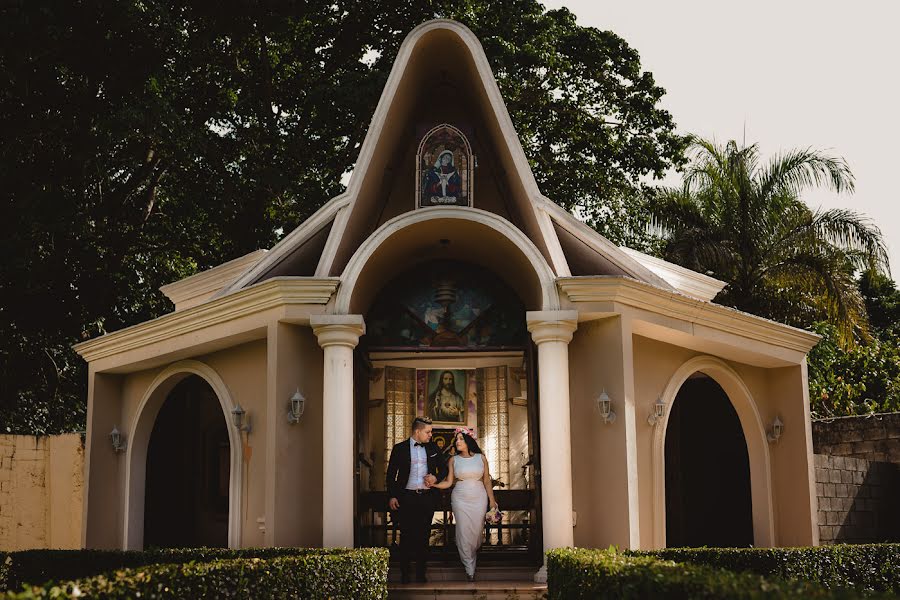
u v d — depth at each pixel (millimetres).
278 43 23953
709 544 16266
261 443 12930
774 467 15328
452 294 14000
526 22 22844
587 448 12039
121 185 22141
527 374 12742
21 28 15609
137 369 15422
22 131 17391
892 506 17766
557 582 9180
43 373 23672
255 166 22750
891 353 25250
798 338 14906
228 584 7582
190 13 19234
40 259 20234
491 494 12023
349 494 11445
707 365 14336
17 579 11883
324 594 8859
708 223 24438
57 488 17453
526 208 12633
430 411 16109
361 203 12539
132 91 17750
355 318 11680
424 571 11438
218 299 12594
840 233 23500
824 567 11320
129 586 6461
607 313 11820
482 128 14031
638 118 24234
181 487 16781
